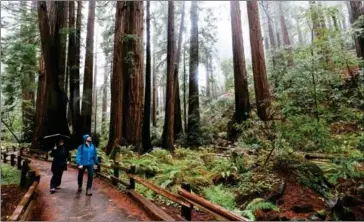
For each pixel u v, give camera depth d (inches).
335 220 264.8
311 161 367.9
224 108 925.8
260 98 576.1
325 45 421.4
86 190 352.2
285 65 596.7
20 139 1000.9
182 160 508.4
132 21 639.1
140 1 652.1
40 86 853.2
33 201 301.7
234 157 414.3
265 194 310.8
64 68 881.5
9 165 628.7
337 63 480.4
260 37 607.2
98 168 481.4
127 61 615.5
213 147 652.1
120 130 610.5
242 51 698.8
